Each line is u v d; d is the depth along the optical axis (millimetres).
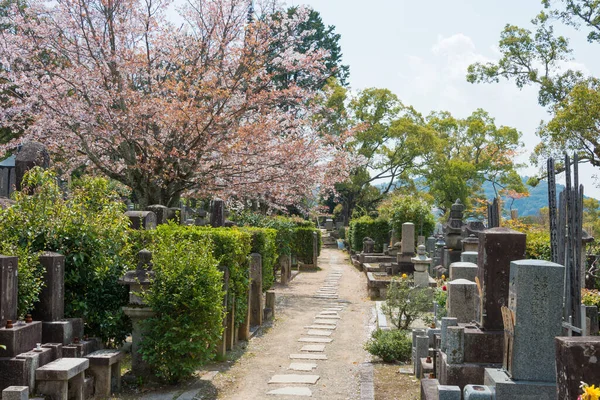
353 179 51688
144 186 20703
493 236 8125
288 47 23750
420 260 21188
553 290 6859
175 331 9680
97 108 19047
